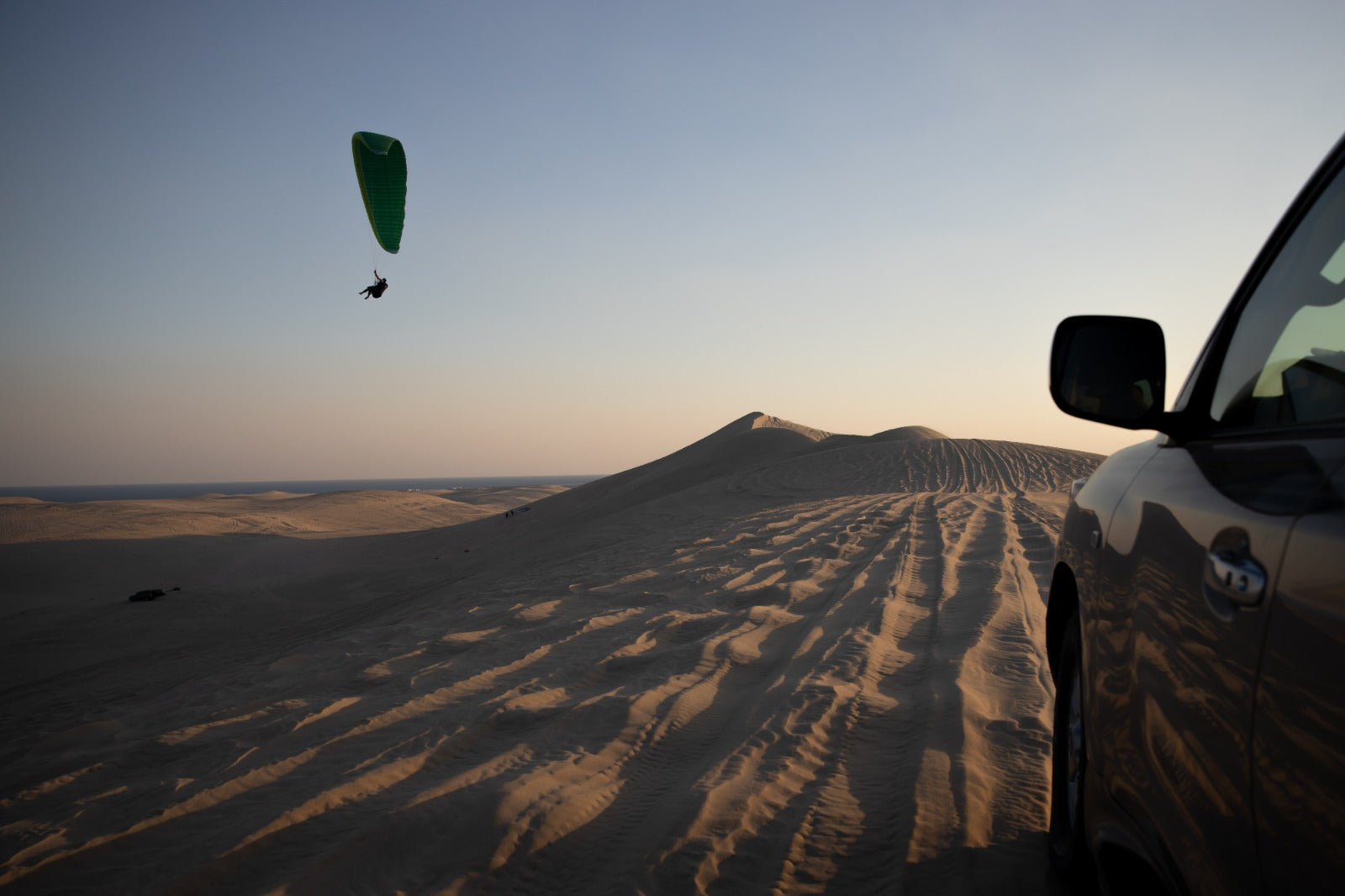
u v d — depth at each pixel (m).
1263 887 1.21
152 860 3.35
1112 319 2.21
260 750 4.68
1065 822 2.83
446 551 41.22
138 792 4.17
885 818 3.41
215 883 3.13
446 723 4.90
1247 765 1.28
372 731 4.85
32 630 22.75
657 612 7.82
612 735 4.55
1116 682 2.11
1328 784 1.03
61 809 4.14
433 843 3.33
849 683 5.29
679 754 4.33
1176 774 1.60
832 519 15.50
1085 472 36.03
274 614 25.08
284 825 3.55
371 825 3.47
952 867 2.97
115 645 20.72
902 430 59.81
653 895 2.92
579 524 37.28
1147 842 1.77
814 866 3.07
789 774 3.92
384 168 16.77
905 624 6.85
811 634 6.63
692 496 31.30
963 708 4.60
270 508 76.56
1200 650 1.51
